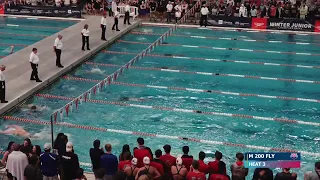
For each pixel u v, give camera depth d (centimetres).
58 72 1712
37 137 1283
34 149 927
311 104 1545
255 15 2514
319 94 1634
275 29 2483
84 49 1991
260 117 1438
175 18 2600
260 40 2303
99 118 1412
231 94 1617
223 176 826
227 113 1464
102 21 2112
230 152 1221
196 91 1639
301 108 1512
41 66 1767
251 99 1579
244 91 1647
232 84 1712
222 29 2509
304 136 1320
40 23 2583
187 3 2656
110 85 1672
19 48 2095
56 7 2677
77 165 886
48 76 1664
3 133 1308
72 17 2669
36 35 2330
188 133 1327
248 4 2586
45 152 900
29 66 1772
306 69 1891
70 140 1270
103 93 1600
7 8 2759
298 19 2445
